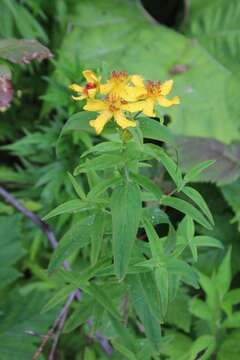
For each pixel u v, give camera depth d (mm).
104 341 768
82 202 558
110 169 605
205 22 1127
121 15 1126
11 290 887
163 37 1102
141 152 530
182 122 1033
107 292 601
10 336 792
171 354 779
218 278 767
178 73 1072
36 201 924
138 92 532
